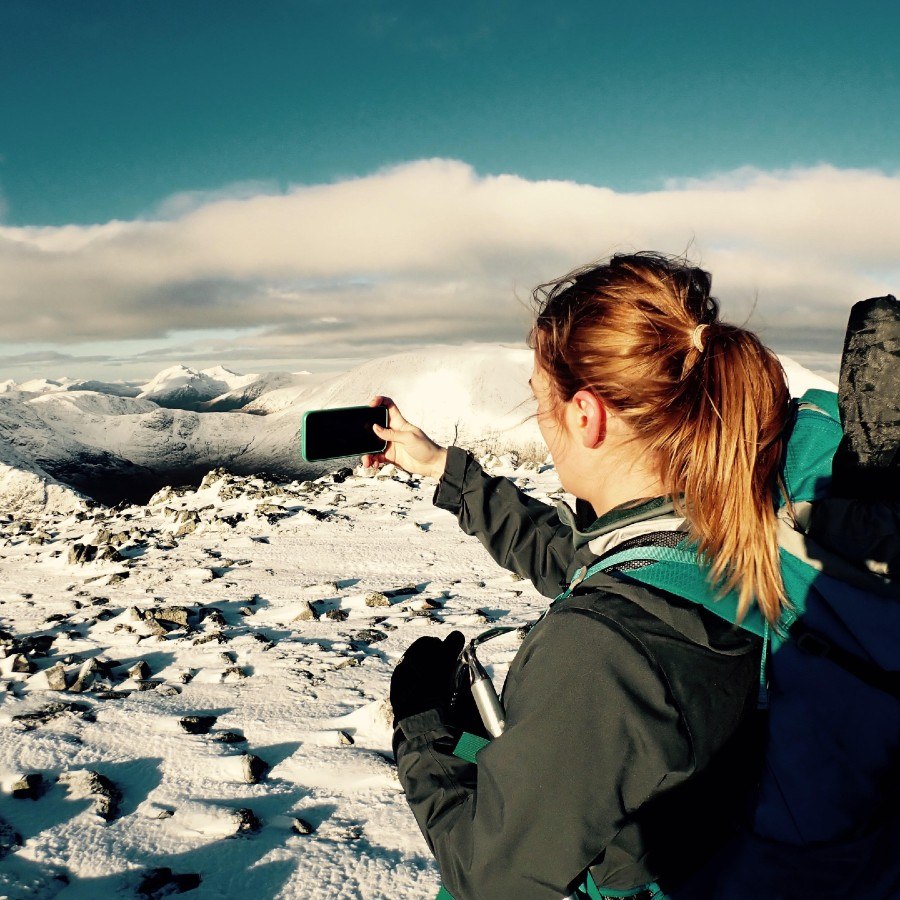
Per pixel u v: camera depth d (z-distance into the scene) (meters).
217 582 8.00
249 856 2.81
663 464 1.14
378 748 3.80
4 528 13.77
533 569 1.88
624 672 1.00
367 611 6.71
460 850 1.07
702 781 1.04
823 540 1.05
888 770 1.01
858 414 1.02
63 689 4.76
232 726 4.09
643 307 1.14
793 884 1.03
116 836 2.95
